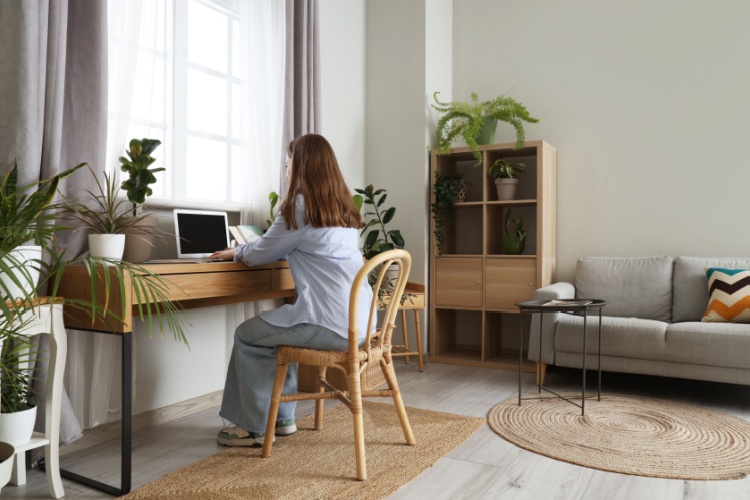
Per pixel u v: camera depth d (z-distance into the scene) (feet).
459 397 9.41
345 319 6.40
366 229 12.96
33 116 5.89
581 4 12.31
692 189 11.33
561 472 6.23
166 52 8.43
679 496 5.63
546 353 9.97
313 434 7.42
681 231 11.43
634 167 11.83
